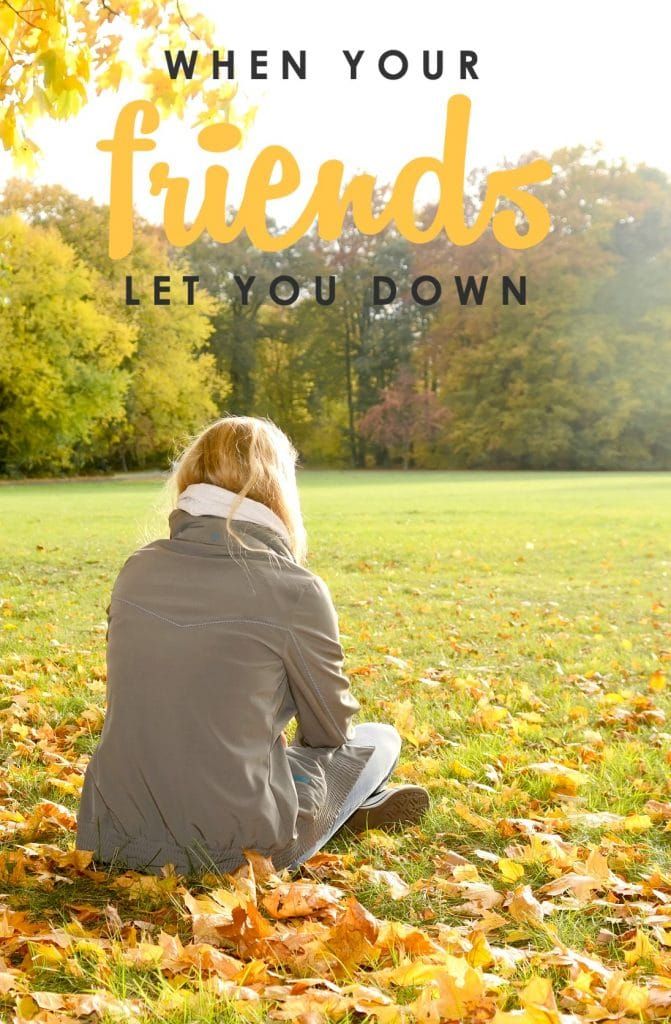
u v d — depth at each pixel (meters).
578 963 2.22
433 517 18.88
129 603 2.57
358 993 2.02
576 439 54.69
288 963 2.21
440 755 4.02
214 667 2.49
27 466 45.28
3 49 4.71
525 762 3.91
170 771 2.51
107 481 44.09
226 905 2.37
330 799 2.80
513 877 2.79
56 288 39.84
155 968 2.15
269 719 2.56
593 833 3.15
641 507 21.58
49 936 2.27
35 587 9.45
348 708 2.72
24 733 4.16
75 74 4.74
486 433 55.12
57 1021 1.86
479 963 2.21
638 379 53.62
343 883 2.71
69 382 40.91
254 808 2.51
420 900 2.64
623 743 4.21
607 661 6.15
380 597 8.95
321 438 63.34
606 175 54.25
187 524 2.62
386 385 62.56
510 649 6.52
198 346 50.28
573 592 9.57
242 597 2.51
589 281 53.22
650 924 2.46
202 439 2.71
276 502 2.68
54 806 3.25
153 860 2.58
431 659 6.16
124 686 2.55
